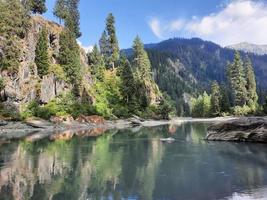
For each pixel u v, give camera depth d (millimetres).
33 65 96250
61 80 103312
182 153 32750
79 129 76812
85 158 30359
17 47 91375
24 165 26688
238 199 16641
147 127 83312
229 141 43031
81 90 110500
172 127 81688
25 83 91312
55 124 83812
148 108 137500
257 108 130125
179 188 18906
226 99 151125
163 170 24188
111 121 105188
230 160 28219
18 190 18547
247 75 148375
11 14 95062
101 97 123438
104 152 34406
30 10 114562
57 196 17359
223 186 19203
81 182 20500
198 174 22594
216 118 144375
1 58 86250
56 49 113875
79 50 129250
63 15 135375
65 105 97625
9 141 46875
